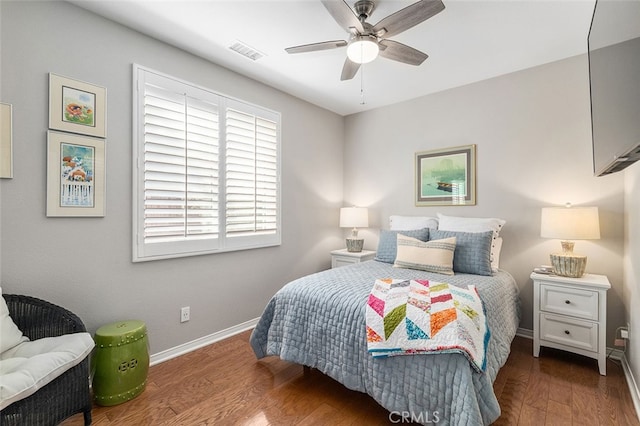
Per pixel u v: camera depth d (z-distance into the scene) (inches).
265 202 126.7
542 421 65.6
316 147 152.8
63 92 75.5
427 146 139.3
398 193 149.3
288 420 66.8
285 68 113.2
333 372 71.6
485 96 123.0
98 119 81.1
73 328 66.0
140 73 89.5
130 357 73.9
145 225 90.5
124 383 72.7
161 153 94.0
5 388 47.9
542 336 95.0
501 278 97.7
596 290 85.7
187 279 101.4
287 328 81.6
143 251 89.9
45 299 73.1
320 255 155.0
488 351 63.8
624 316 93.4
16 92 68.9
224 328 112.3
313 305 78.0
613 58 47.6
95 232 81.1
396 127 149.8
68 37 76.5
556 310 92.4
